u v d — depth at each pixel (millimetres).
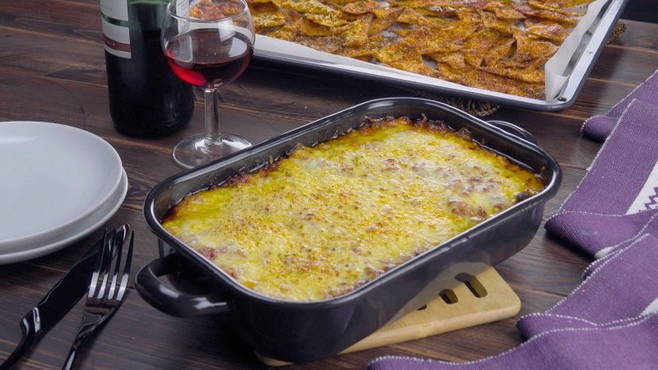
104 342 1010
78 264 1114
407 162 1214
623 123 1456
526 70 1712
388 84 1620
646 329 1020
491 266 1086
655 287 1087
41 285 1102
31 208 1206
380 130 1289
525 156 1205
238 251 1010
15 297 1080
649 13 3117
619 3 1947
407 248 1040
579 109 1613
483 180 1177
